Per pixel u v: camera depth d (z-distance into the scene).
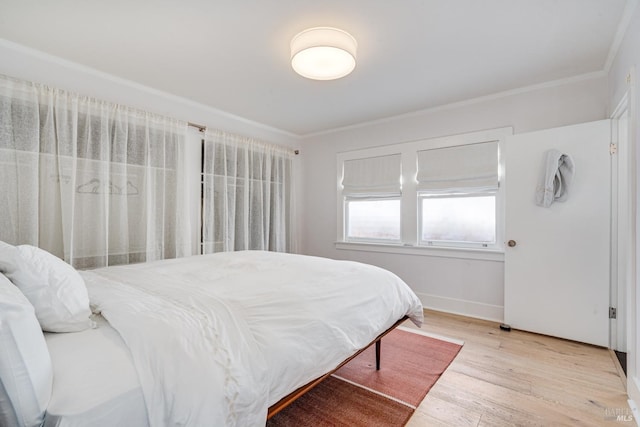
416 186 3.46
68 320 0.99
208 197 3.22
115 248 2.51
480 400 1.68
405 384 1.84
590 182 2.40
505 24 1.85
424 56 2.23
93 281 1.56
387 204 3.77
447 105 3.22
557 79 2.62
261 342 1.09
